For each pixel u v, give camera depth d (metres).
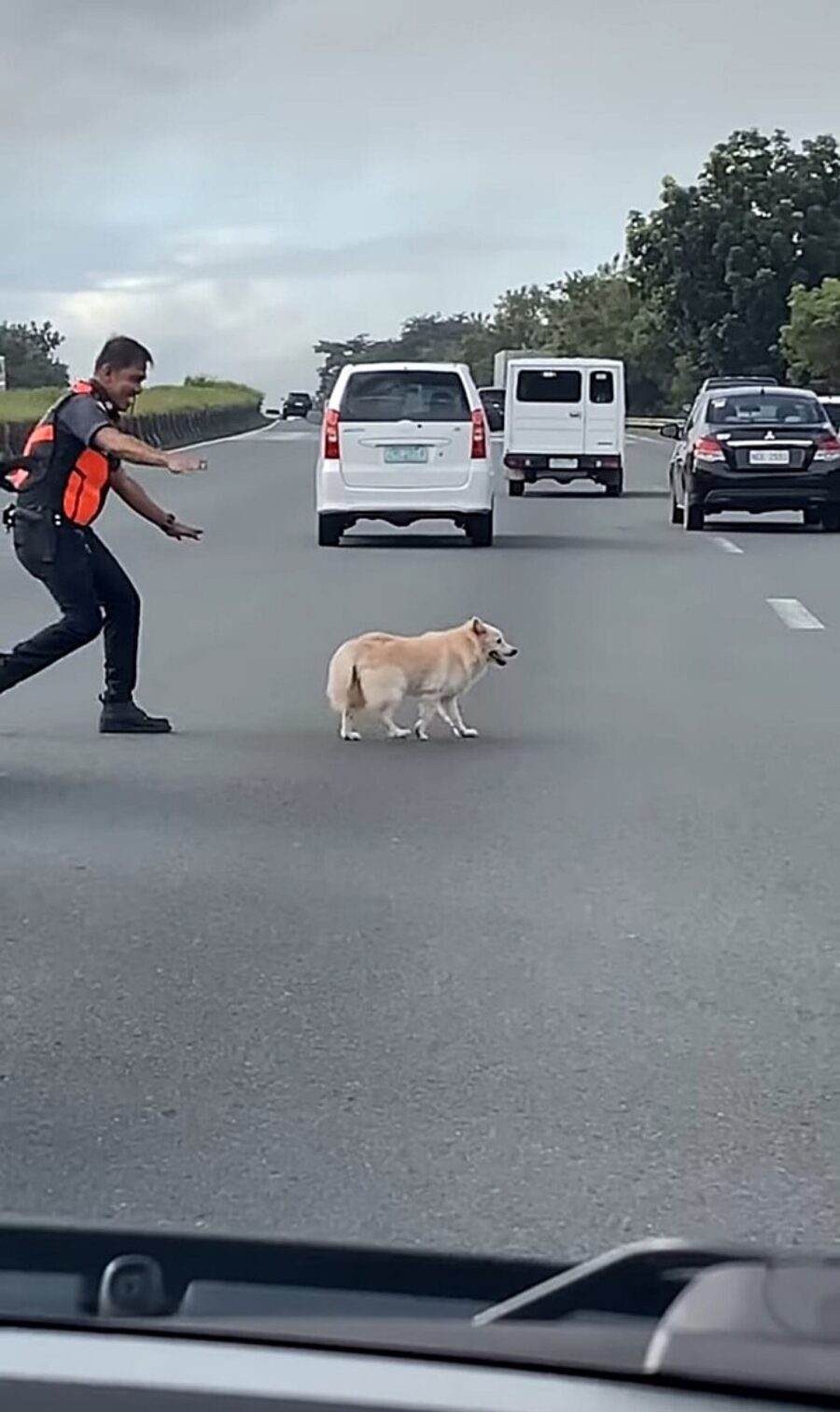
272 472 47.09
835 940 7.60
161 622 17.52
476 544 25.41
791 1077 6.13
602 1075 6.13
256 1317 2.82
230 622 17.48
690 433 28.84
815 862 8.84
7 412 51.28
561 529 28.88
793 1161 5.49
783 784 10.55
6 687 11.42
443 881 8.46
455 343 198.50
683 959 7.34
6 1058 6.27
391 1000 6.84
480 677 12.21
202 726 12.33
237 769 10.94
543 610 18.39
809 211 96.12
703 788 10.45
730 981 7.07
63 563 11.27
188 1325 2.73
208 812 9.82
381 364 25.27
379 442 24.94
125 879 8.48
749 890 8.34
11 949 7.44
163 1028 6.55
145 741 11.78
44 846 9.06
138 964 7.25
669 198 97.31
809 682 14.19
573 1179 5.35
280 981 7.05
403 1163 5.45
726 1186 5.31
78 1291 2.99
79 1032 6.52
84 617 11.38
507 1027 6.57
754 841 9.23
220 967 7.22
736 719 12.62
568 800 10.12
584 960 7.32
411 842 9.16
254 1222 5.05
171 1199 5.20
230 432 84.19
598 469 38.00
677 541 26.48
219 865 8.72
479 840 9.23
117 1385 2.53
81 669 14.92
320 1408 2.47
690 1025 6.60
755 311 96.00
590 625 17.36
